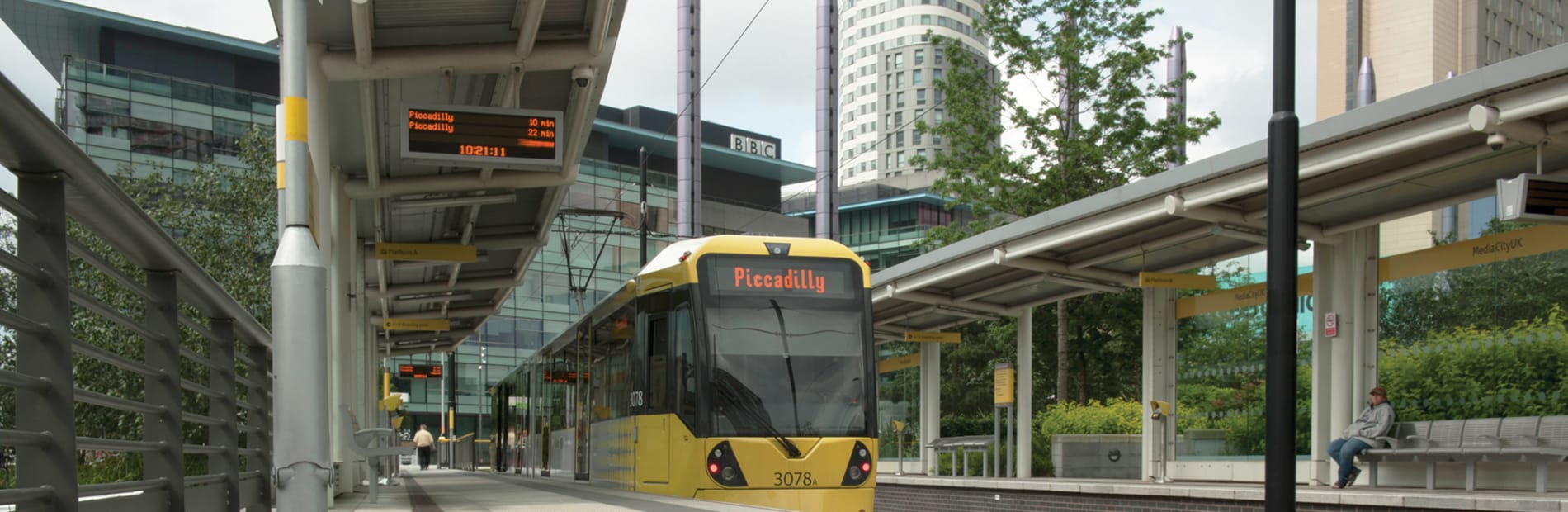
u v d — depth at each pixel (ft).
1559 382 45.21
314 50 45.37
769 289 45.34
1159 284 59.98
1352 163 40.27
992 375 134.00
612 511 36.81
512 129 48.70
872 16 548.31
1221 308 61.57
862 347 45.68
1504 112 35.81
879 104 542.16
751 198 329.72
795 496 43.37
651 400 46.47
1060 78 110.52
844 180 562.25
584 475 59.06
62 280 13.28
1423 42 301.22
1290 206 27.17
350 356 58.44
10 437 11.74
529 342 261.24
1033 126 109.81
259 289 92.89
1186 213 49.37
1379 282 52.75
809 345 44.98
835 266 46.52
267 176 98.07
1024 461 73.26
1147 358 64.39
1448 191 46.57
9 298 54.24
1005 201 111.96
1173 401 64.03
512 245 82.12
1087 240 55.93
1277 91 27.61
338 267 58.39
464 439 207.31
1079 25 109.70
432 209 70.85
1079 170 108.37
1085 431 81.46
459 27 45.03
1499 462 42.88
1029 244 57.67
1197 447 62.49
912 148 528.63
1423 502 34.99
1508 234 47.60
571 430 65.41
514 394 104.12
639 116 309.22
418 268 89.97
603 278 264.31
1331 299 53.78
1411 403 51.06
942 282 66.33
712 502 39.88
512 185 61.98
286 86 22.93
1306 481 54.24
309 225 22.68
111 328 78.13
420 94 53.26
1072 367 129.49
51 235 13.28
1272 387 26.71
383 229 74.64
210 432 23.58
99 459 77.61
